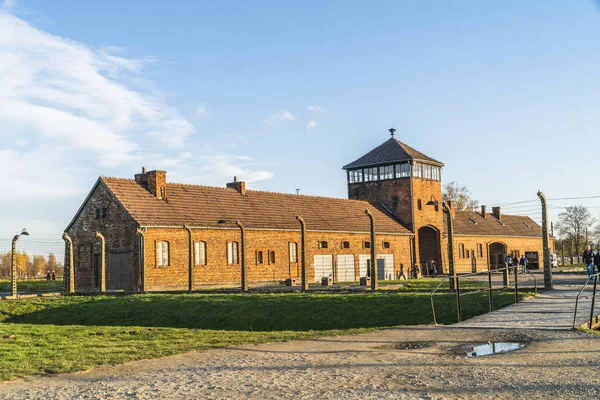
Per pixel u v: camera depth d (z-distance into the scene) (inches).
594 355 463.2
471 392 355.9
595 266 1320.1
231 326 994.7
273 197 2133.4
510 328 627.5
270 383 397.7
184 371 451.8
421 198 2476.6
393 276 2325.3
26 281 2684.5
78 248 1800.0
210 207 1857.8
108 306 1176.2
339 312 971.9
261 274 1893.5
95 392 389.4
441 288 1146.7
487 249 2977.4
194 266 1716.3
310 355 506.9
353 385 383.2
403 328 678.5
